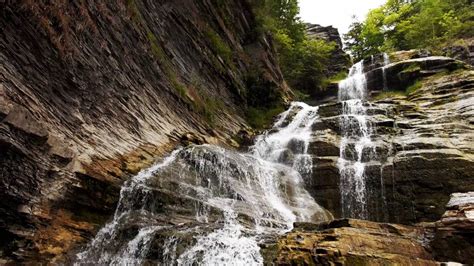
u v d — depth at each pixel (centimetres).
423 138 1456
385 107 1869
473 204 723
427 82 2261
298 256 684
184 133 1429
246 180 1266
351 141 1627
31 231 732
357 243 696
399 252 697
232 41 2355
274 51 2962
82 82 916
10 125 654
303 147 1659
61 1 838
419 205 1259
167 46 1563
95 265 802
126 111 1116
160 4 1589
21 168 697
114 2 1120
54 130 800
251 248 744
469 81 1925
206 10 2047
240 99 2238
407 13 4581
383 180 1350
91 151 903
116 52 1098
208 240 769
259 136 1953
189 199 991
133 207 928
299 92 3300
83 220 839
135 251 793
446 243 705
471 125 1484
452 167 1248
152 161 1127
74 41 892
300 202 1330
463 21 3688
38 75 770
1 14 676
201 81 1819
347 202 1386
